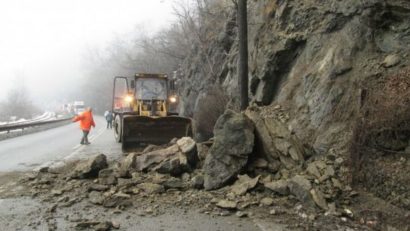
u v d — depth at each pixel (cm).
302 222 573
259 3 1366
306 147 830
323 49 980
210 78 2094
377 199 596
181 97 2831
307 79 963
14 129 2325
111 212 636
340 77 861
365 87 754
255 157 820
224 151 795
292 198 667
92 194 724
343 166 706
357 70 829
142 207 662
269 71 1150
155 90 1803
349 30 907
